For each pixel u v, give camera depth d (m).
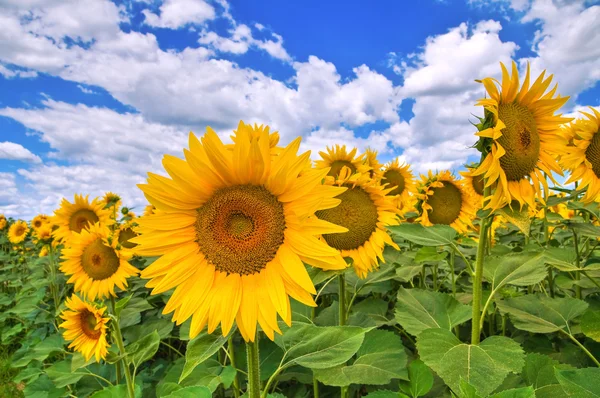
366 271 0.81
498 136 0.58
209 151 0.48
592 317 0.64
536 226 1.37
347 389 0.69
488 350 0.53
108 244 1.23
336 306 0.89
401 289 0.74
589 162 0.88
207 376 0.71
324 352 0.52
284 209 0.51
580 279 0.90
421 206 1.26
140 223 0.51
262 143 0.48
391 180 1.68
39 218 2.55
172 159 0.49
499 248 1.06
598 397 0.38
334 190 0.48
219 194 0.52
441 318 0.67
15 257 2.57
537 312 0.73
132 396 0.74
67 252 1.26
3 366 1.61
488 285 1.07
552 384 0.55
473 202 1.24
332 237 0.79
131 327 1.12
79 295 1.52
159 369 1.16
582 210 0.98
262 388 0.77
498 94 0.64
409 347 0.94
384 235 0.81
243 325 0.49
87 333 0.92
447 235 0.68
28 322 1.75
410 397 0.53
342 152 1.42
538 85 0.65
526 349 0.80
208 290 0.51
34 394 1.12
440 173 1.25
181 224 0.52
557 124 0.68
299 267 0.49
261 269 0.51
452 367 0.50
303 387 0.89
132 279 1.49
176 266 0.51
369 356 0.60
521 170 0.64
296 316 0.77
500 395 0.36
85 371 1.01
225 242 0.51
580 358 0.74
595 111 0.86
